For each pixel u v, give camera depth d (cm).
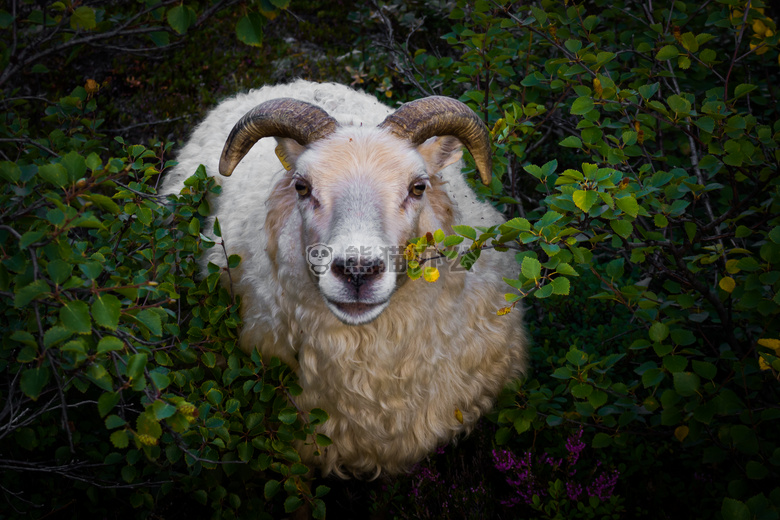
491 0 365
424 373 307
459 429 340
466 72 399
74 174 196
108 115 579
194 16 234
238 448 283
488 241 336
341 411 306
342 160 262
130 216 290
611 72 391
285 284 287
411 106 278
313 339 290
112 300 182
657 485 317
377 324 287
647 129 302
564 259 262
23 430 254
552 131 521
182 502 330
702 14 421
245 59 636
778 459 223
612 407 293
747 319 291
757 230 298
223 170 292
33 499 294
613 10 429
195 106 592
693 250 389
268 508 340
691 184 268
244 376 304
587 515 296
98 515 315
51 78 595
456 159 304
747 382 255
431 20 624
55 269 175
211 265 299
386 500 340
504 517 322
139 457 259
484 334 338
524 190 511
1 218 207
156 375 191
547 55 471
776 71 433
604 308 407
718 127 273
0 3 282
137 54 288
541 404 323
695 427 254
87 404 310
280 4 231
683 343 256
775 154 257
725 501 210
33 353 191
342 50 652
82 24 232
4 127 291
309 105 279
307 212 265
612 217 249
